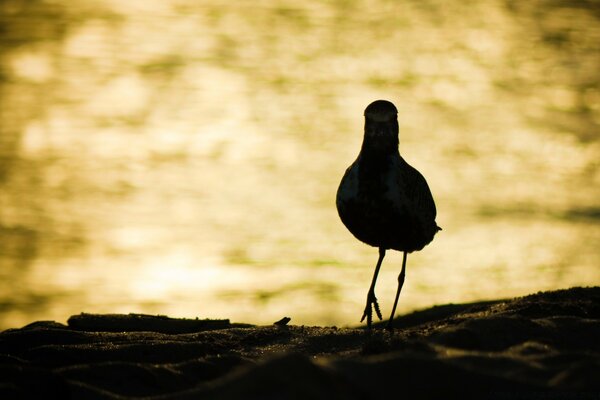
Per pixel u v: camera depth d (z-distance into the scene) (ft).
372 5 187.42
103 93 122.62
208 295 63.98
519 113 119.85
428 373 20.26
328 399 17.97
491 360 21.86
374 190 30.35
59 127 107.24
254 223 79.20
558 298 31.63
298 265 68.90
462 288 63.00
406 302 60.44
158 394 22.65
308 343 28.17
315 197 86.48
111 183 89.97
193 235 76.54
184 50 148.87
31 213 81.00
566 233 76.43
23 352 26.91
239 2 187.32
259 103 120.67
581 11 184.65
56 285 67.00
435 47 156.76
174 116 114.32
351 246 73.41
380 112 29.94
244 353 27.37
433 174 93.71
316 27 168.96
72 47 146.10
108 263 70.38
